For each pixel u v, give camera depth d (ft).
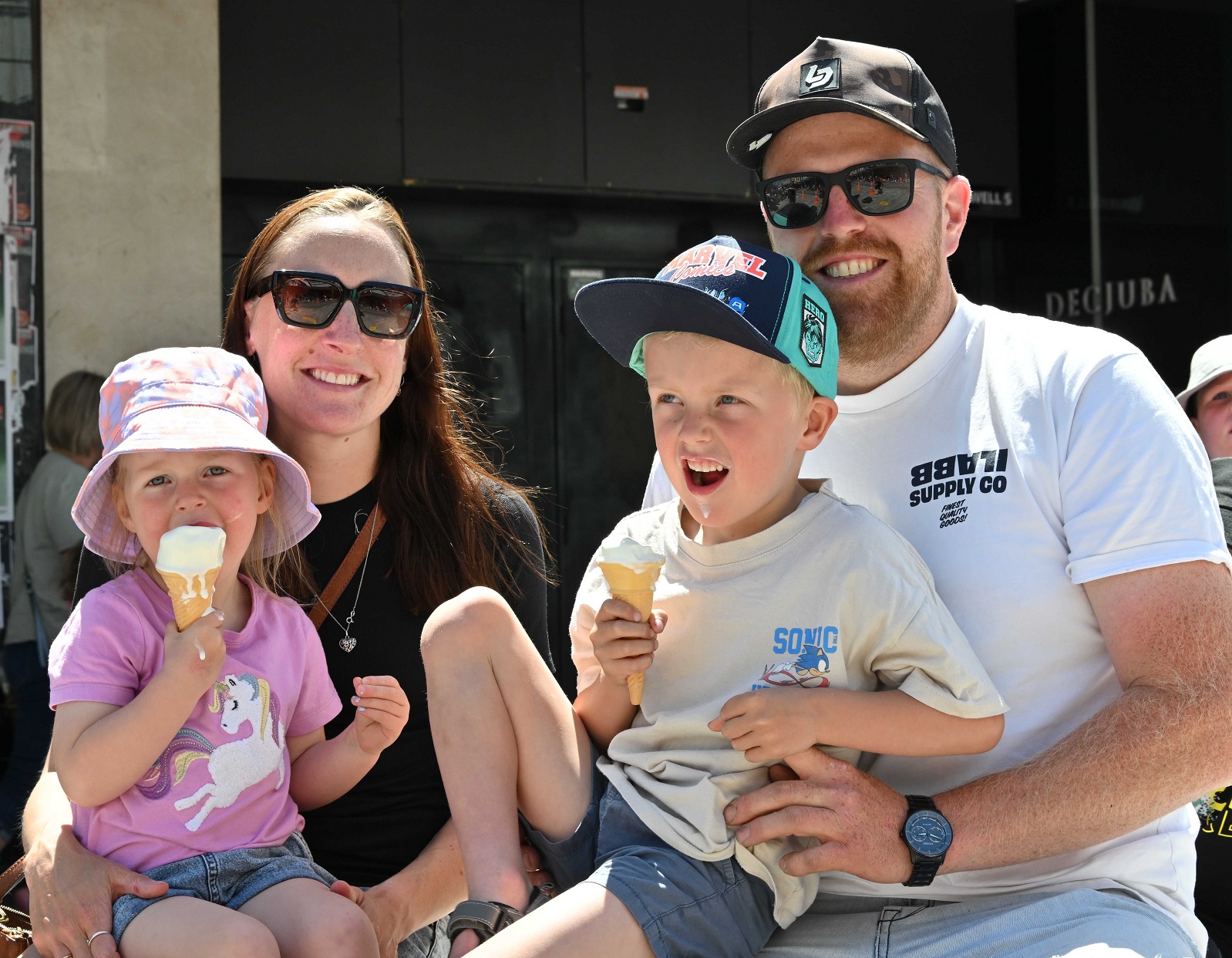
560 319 23.18
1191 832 8.32
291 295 9.37
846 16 23.75
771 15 23.39
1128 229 24.64
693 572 8.28
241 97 20.47
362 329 9.41
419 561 9.72
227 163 20.45
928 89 9.53
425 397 10.30
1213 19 23.94
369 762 8.38
